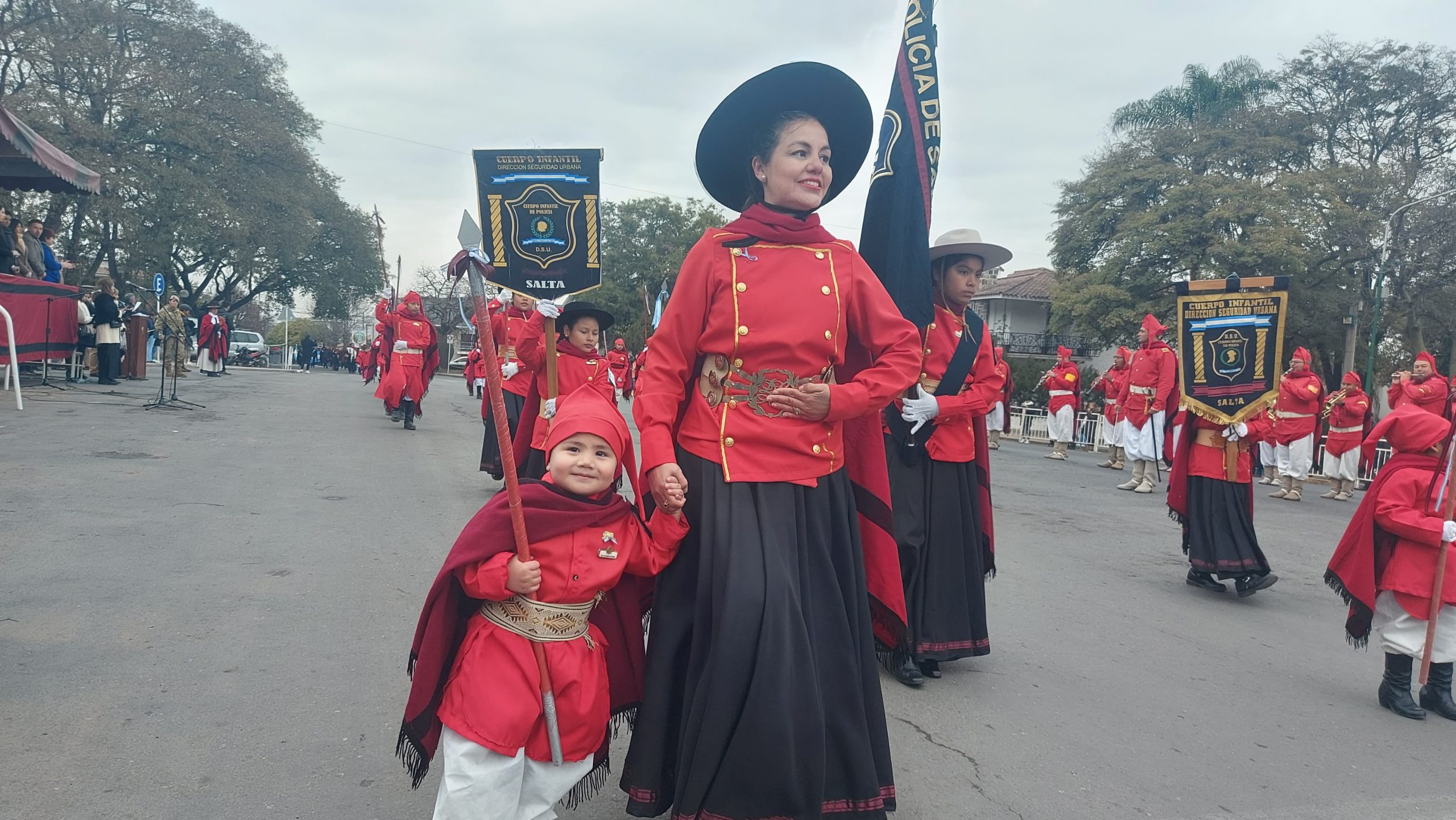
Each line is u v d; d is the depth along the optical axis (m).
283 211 41.19
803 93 3.05
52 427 10.51
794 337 2.82
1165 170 29.84
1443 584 4.47
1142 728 4.25
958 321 4.89
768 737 2.55
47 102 33.34
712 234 2.96
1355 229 27.92
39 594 4.88
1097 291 29.77
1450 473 4.43
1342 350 31.61
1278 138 29.73
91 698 3.72
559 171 4.86
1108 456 19.88
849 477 3.18
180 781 3.16
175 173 36.88
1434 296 30.44
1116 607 6.39
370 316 59.28
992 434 19.17
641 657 2.96
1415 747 4.22
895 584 3.13
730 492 2.77
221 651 4.31
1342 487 13.97
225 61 38.94
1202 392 6.75
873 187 4.16
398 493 8.34
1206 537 6.78
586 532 2.69
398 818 3.03
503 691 2.55
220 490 7.82
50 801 2.98
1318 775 3.85
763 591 2.64
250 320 84.06
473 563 2.58
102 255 37.88
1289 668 5.29
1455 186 30.28
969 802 3.43
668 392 2.85
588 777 2.99
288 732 3.57
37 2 34.31
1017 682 4.77
